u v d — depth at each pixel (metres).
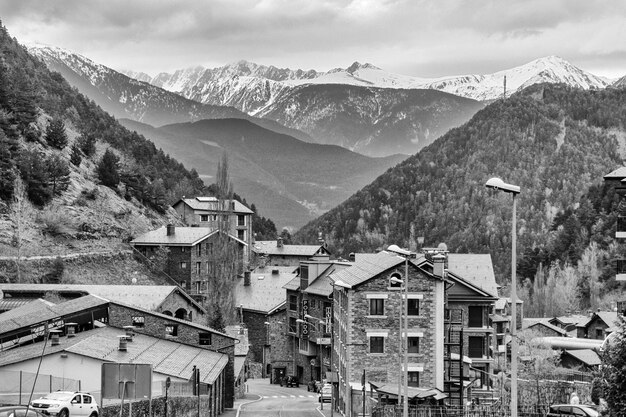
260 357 178.75
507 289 193.88
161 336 105.50
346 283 106.56
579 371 121.88
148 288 135.75
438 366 104.38
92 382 79.62
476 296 117.12
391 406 88.81
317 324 152.25
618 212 93.88
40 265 175.00
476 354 116.94
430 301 104.69
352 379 103.81
